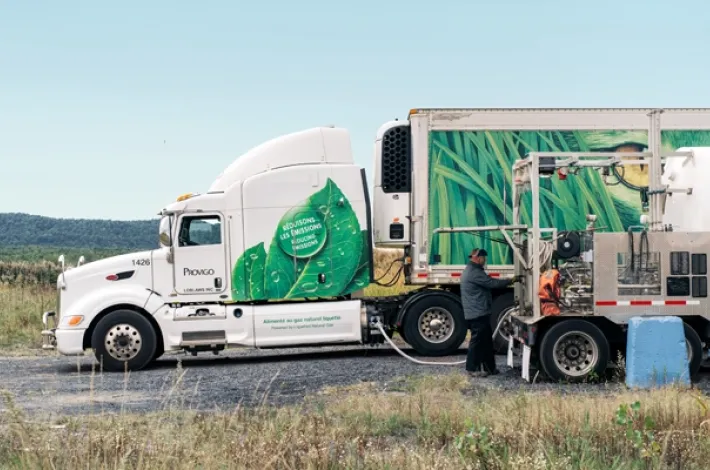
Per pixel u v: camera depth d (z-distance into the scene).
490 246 17.05
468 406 9.78
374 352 17.81
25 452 7.22
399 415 9.64
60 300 15.97
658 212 13.84
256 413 9.34
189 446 7.54
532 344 12.55
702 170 13.56
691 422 8.72
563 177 13.66
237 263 16.23
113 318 15.72
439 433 8.66
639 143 17.25
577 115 17.27
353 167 16.61
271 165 16.52
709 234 12.66
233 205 16.27
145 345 15.75
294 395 12.09
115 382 14.05
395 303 16.95
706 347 13.28
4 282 28.89
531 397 10.23
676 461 7.50
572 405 9.33
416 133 17.16
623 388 11.48
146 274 16.11
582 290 12.74
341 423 9.23
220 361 17.11
